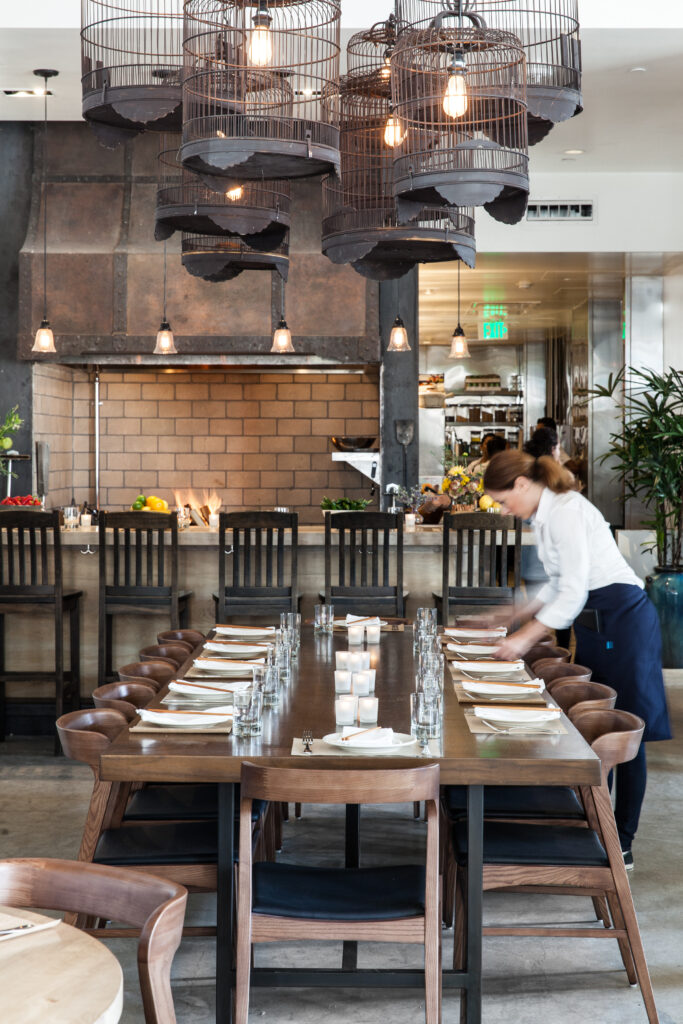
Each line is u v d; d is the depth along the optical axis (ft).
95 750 9.48
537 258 29.66
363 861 13.38
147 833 9.79
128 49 19.26
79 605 20.38
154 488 31.58
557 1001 9.96
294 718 9.92
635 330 32.65
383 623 15.60
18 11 18.90
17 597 18.63
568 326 44.09
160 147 27.50
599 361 36.50
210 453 31.60
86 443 31.50
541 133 15.08
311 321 27.48
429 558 21.03
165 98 13.75
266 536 19.90
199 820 10.33
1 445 24.06
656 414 25.22
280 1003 9.96
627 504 33.76
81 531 20.47
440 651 11.53
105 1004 4.81
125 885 6.22
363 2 18.62
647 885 12.71
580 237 28.66
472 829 8.86
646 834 14.56
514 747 8.89
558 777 8.50
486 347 52.34
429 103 12.81
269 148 11.98
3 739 19.70
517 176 12.02
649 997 9.33
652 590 24.59
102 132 15.10
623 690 12.92
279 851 13.78
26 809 15.51
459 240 15.03
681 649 24.30
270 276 27.30
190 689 10.65
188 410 31.55
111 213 27.30
